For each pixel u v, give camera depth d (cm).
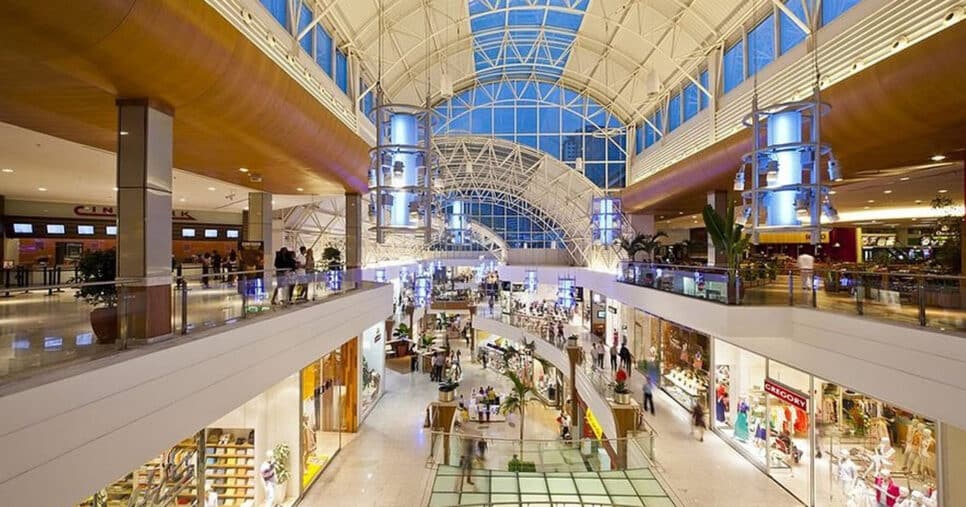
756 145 784
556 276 3166
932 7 845
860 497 903
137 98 683
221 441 1022
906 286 748
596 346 2056
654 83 1548
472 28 2159
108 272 714
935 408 672
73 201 1862
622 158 2769
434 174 1307
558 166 2803
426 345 3059
